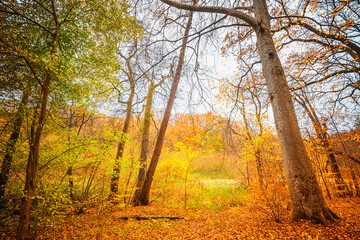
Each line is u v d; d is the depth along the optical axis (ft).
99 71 18.94
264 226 14.11
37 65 16.14
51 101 19.63
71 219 22.22
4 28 14.98
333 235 10.03
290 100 14.24
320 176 30.50
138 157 32.55
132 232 17.43
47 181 19.26
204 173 62.34
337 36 19.01
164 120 33.17
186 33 32.19
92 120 29.99
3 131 17.81
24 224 12.98
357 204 21.30
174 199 34.65
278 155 28.63
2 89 16.58
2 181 18.31
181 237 15.17
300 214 12.37
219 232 15.08
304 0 22.04
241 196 33.27
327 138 30.32
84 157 23.00
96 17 19.04
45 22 18.11
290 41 24.67
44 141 22.25
